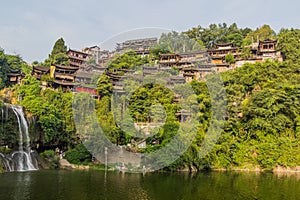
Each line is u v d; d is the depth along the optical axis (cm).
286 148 4134
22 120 3503
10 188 2247
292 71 5550
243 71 5222
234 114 4341
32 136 3575
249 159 4094
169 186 2562
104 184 2508
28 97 3894
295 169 4103
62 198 2016
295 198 2341
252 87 5059
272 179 3291
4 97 4153
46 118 3656
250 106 4388
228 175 3422
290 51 6247
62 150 3878
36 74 5788
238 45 8238
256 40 8438
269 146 4091
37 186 2344
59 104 4159
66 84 5131
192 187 2580
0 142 3238
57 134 3756
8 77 5512
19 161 3225
